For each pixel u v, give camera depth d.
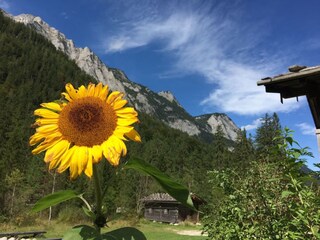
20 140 60.78
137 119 1.29
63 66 152.38
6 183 33.53
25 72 134.88
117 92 1.36
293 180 2.42
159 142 97.44
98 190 1.23
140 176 47.59
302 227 2.48
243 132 62.19
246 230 3.21
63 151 1.23
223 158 74.19
